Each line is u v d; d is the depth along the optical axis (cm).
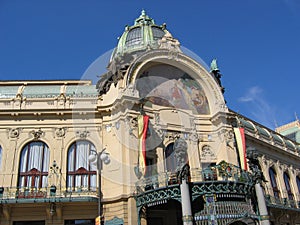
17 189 2272
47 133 2494
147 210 2180
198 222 1945
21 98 2580
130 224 2075
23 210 2208
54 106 2578
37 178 2362
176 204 2227
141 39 3347
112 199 2197
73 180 2384
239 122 3170
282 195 3406
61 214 2216
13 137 2447
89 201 2158
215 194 2022
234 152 2766
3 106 2539
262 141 3419
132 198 2150
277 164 3597
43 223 2223
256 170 2416
